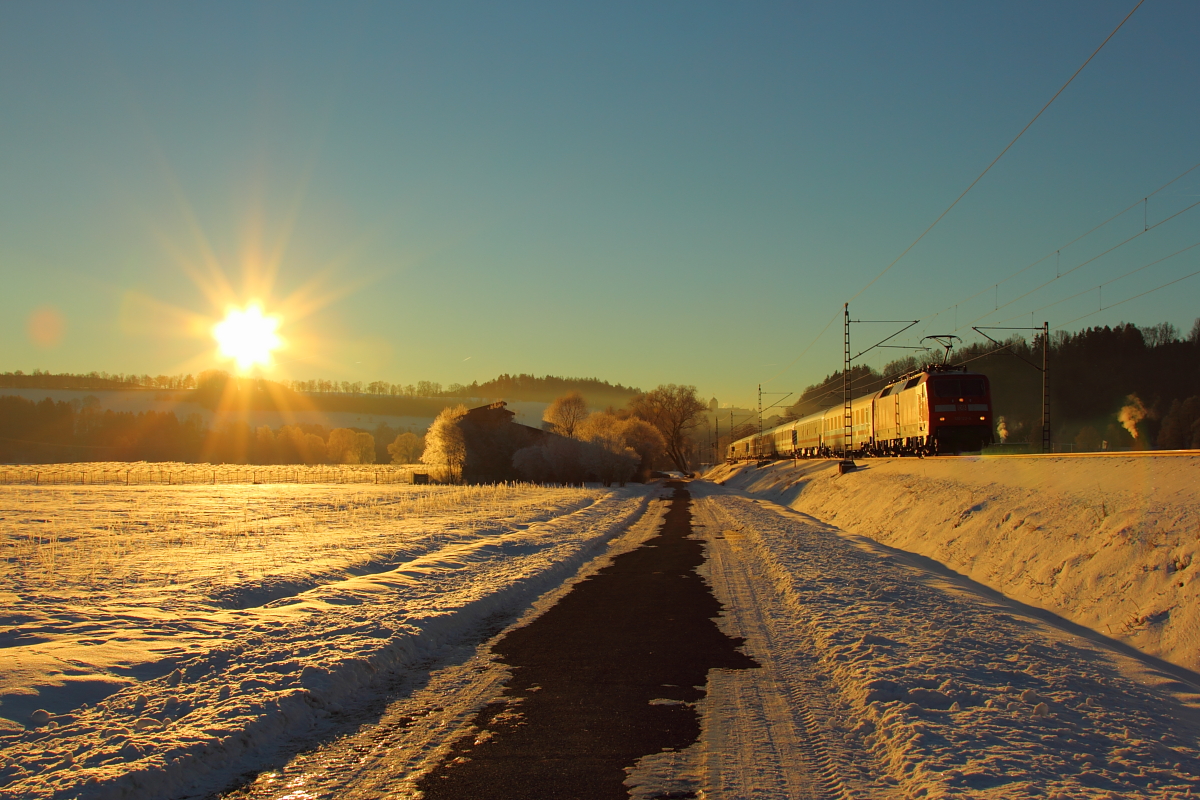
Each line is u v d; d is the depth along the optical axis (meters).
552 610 12.73
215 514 30.55
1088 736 6.61
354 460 129.12
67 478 65.56
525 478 68.69
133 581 13.58
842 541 23.23
